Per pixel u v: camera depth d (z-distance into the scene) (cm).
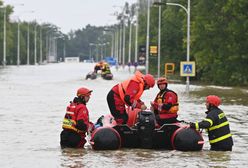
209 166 2570
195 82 12506
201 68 12431
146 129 2997
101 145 2978
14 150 2986
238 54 11131
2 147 3088
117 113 3042
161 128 3020
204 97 7319
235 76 11244
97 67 12181
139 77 3047
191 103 6269
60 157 2773
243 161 2703
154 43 15875
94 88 8962
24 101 6328
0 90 8300
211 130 3036
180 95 7706
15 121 4347
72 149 3025
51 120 4425
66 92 7931
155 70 16925
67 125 3072
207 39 11744
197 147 2983
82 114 3052
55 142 3278
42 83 10338
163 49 15775
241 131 3912
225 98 7275
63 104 5941
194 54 12431
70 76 13650
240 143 3334
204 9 11638
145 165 2575
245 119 4716
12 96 7106
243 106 6034
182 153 2917
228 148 3023
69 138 3059
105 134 2989
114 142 2992
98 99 6656
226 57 11475
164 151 2980
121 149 3023
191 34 12212
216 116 3014
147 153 2903
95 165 2566
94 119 4459
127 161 2672
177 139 2980
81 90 3069
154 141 3041
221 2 11325
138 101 3120
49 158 2745
